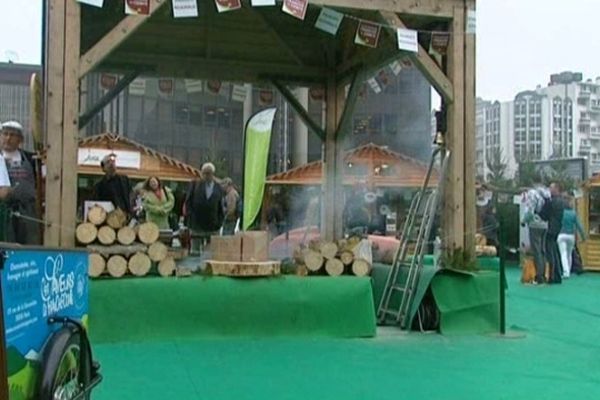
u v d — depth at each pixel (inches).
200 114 1563.7
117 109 1425.9
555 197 448.1
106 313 231.1
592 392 181.6
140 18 249.0
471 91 283.1
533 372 203.8
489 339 254.8
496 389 183.6
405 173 693.3
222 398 169.6
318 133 394.3
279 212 635.5
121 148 693.9
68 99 239.9
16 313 94.5
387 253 323.3
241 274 245.3
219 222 359.9
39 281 103.8
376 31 281.3
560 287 425.1
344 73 382.0
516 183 1155.9
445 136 286.2
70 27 241.4
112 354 214.4
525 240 471.8
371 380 191.2
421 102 1466.5
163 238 324.5
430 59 279.6
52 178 236.5
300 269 263.3
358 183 656.4
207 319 241.6
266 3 255.8
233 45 375.9
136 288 235.3
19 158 242.7
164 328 237.3
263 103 402.3
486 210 561.3
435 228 325.4
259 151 263.3
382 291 299.9
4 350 88.0
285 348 230.4
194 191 358.3
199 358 212.4
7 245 92.0
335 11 276.4
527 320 302.5
